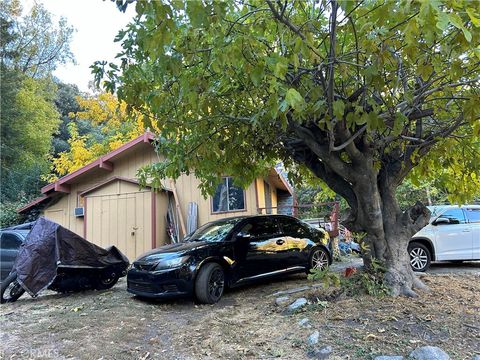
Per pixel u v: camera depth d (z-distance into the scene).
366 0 3.07
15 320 5.59
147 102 4.49
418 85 4.88
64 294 7.51
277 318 4.95
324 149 5.29
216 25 3.26
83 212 12.51
